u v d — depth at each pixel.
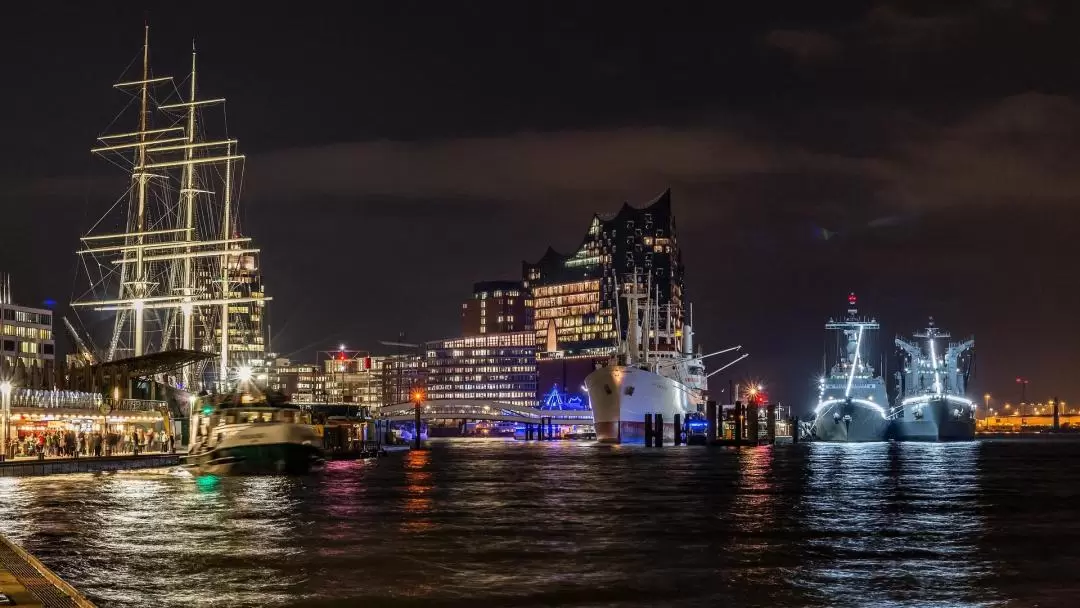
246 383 198.00
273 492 98.25
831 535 70.38
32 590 38.84
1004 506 90.75
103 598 48.16
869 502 94.25
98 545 62.84
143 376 158.38
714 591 50.84
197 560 57.94
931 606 48.19
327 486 108.00
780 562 59.03
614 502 93.19
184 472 123.19
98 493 93.19
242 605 46.94
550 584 52.09
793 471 145.25
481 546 64.00
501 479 124.81
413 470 145.62
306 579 52.78
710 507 88.69
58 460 115.69
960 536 70.25
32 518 75.06
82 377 139.62
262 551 61.19
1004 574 55.72
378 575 54.03
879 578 54.41
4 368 122.50
